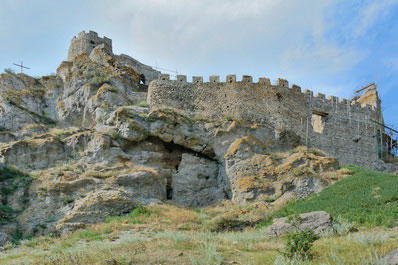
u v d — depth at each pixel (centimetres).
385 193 2783
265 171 3581
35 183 3203
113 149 3597
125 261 1588
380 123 5175
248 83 4412
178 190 3688
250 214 2964
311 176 3450
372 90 5688
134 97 4488
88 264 1590
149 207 3042
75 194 3095
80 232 2553
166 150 3884
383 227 2197
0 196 3030
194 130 3919
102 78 4562
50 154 3653
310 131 4541
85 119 4303
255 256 1680
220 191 3725
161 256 1666
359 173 3531
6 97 4662
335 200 2895
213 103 4297
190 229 2592
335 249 1683
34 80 5138
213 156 3925
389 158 5266
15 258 1917
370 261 1436
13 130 4419
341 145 4731
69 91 4716
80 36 5581
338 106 4881
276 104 4425
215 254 1644
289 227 2172
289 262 1514
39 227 2770
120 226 2592
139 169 3441
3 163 3450
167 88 4284
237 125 3991
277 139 4112
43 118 4622
